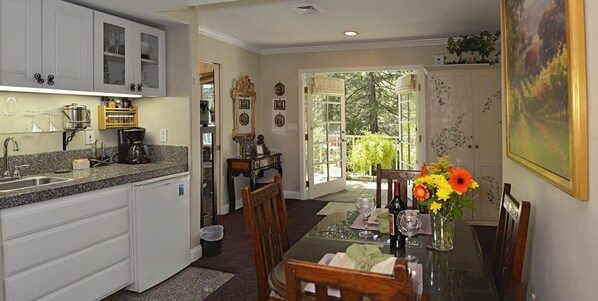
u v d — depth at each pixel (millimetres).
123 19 3000
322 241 1859
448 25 4469
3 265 2006
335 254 1640
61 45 2547
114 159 3441
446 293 1310
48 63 2469
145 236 2861
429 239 1873
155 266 2961
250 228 1857
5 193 2055
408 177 2713
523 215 1471
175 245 3174
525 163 1809
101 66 2836
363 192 6789
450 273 1472
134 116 3527
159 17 3137
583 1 1150
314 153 6234
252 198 1905
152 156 3547
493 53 4953
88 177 2588
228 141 5285
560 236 1484
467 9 3842
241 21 4277
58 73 2529
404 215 1720
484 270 1499
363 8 3791
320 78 6129
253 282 3047
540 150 1567
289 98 6012
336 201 6012
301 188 6062
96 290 2518
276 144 6133
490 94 4484
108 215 2596
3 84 2234
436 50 5266
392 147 7781
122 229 2709
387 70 5496
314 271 963
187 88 3389
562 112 1292
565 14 1228
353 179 8227
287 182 6164
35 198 2131
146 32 3213
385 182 7770
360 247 1468
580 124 1169
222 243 3961
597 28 1089
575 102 1175
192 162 3436
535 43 1600
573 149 1195
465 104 4543
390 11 3902
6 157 2588
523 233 1469
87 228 2447
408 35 4988
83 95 3150
